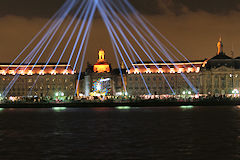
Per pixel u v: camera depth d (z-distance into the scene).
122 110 131.38
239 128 75.62
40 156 50.66
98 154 51.47
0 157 50.31
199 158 49.00
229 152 52.19
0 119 98.69
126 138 63.81
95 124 85.19
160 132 70.69
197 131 71.56
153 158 49.09
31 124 86.31
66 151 53.50
